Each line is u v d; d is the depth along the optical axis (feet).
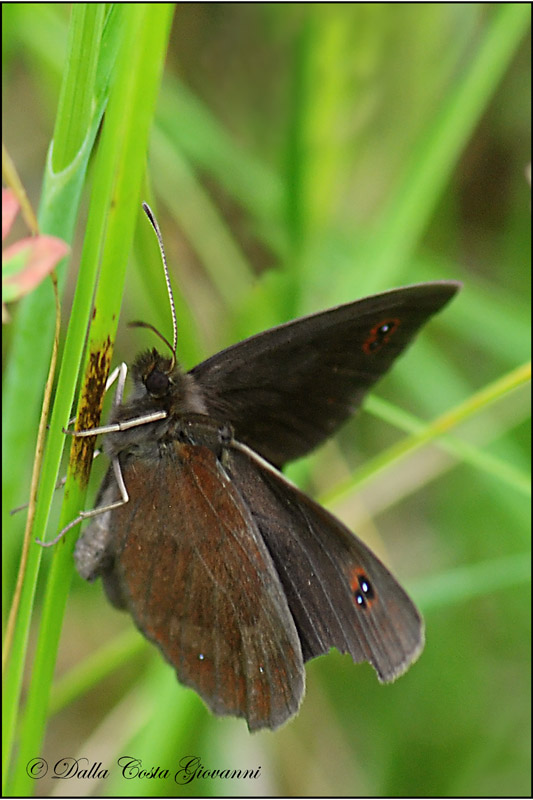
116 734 1.50
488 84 1.51
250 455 1.44
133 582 1.43
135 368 1.43
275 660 1.44
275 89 1.57
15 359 1.36
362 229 1.56
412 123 1.55
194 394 1.43
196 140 1.54
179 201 1.53
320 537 1.44
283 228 1.53
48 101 1.53
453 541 1.59
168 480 1.43
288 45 1.56
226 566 1.44
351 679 1.57
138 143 1.35
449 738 1.56
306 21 1.52
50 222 1.36
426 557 1.61
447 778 1.55
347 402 1.45
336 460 1.56
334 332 1.43
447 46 1.54
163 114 1.53
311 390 1.45
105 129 1.35
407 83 1.54
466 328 1.56
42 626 1.38
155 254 1.44
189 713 1.46
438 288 1.43
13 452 1.36
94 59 1.35
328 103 1.52
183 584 1.43
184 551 1.43
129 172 1.35
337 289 1.51
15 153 1.56
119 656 1.48
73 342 1.36
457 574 1.50
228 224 1.59
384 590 1.43
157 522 1.43
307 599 1.44
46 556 1.51
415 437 1.49
